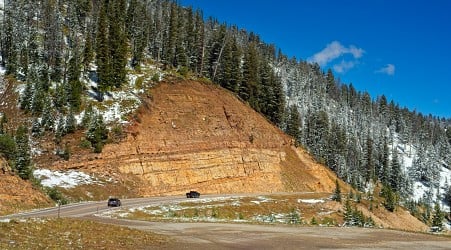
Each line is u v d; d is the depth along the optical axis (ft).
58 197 191.72
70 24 382.22
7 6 364.99
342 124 574.15
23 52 299.17
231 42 390.01
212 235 110.32
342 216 242.78
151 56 378.12
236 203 228.02
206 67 380.37
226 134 304.09
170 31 368.89
